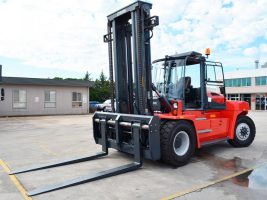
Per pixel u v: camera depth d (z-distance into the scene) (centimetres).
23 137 1110
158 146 589
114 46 688
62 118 2136
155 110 667
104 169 612
